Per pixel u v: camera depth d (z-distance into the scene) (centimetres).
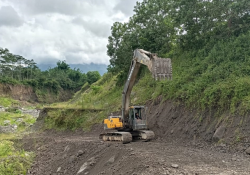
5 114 4184
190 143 1429
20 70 9319
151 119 1902
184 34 2453
